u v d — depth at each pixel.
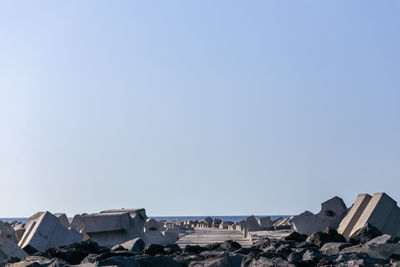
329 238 23.16
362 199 29.50
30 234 27.73
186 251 22.77
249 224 53.44
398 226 26.81
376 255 17.48
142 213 40.69
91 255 18.28
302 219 35.25
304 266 15.40
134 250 24.30
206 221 90.94
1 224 29.36
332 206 35.00
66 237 29.06
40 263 15.92
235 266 16.23
